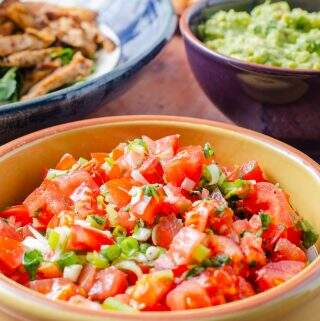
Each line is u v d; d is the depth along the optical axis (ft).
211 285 1.04
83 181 1.27
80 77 1.90
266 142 1.38
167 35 1.81
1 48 1.92
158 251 1.13
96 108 1.66
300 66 1.78
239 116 1.78
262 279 1.10
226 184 1.27
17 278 1.12
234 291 1.05
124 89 1.69
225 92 1.75
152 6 2.00
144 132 1.43
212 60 1.70
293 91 1.64
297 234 1.24
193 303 1.02
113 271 1.09
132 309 1.03
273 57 1.80
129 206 1.19
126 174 1.28
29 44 1.95
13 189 1.34
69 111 1.55
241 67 1.64
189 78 2.11
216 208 1.15
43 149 1.37
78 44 1.99
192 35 1.81
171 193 1.19
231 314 0.97
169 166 1.24
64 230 1.15
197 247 1.08
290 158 1.34
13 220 1.26
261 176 1.33
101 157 1.37
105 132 1.41
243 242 1.13
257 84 1.66
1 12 1.99
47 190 1.27
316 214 1.29
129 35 2.03
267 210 1.24
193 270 1.08
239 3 2.09
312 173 1.30
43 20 2.02
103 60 2.00
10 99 1.88
